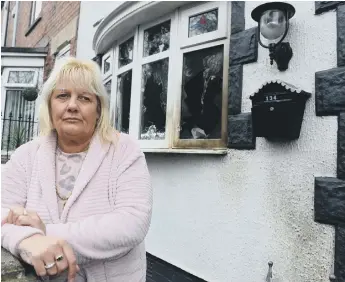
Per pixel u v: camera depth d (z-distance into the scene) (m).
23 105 8.35
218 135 2.84
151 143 3.38
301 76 2.20
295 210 2.17
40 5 8.85
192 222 2.93
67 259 0.97
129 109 3.86
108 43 4.31
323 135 2.05
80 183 1.21
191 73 3.08
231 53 2.68
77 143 1.33
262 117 2.17
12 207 1.13
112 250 1.10
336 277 1.92
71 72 1.29
